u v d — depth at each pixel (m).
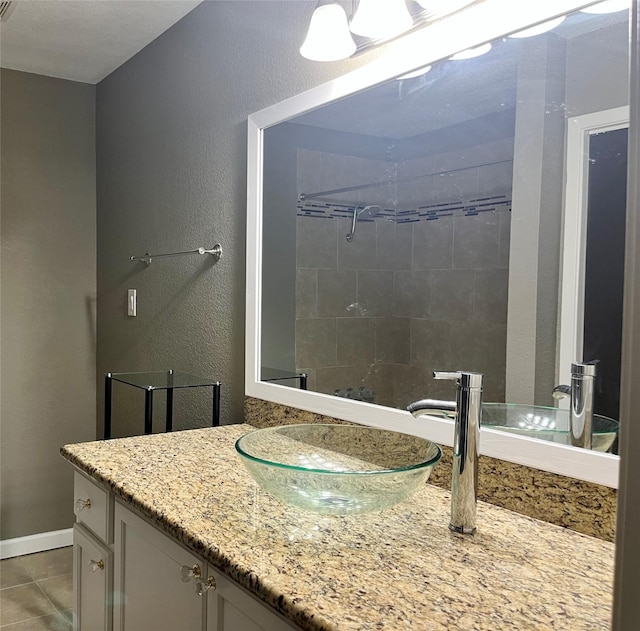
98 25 2.53
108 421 2.34
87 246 3.30
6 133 3.05
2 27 2.54
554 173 1.22
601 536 1.14
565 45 1.20
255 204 2.03
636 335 0.54
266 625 1.01
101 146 3.23
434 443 1.33
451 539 1.14
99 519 1.62
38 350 3.19
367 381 1.63
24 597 2.73
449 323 1.43
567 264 1.20
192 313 2.44
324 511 1.19
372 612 0.87
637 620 0.54
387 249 1.58
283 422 1.93
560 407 1.21
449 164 1.43
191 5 2.36
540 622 0.85
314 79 1.82
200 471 1.54
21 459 3.17
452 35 1.40
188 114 2.44
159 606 1.34
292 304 1.88
